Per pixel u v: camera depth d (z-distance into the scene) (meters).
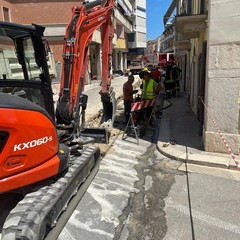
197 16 6.81
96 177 5.59
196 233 3.79
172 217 4.18
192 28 7.09
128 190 5.05
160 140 7.65
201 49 8.18
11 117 3.01
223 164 5.82
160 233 3.82
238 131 6.14
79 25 5.29
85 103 5.89
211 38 5.97
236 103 6.01
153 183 5.31
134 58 65.06
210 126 6.39
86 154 5.29
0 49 4.22
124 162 6.40
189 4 10.69
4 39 4.21
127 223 4.06
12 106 3.06
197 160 6.09
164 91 18.14
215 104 6.21
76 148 5.23
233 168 5.76
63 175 4.18
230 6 5.67
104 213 4.32
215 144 6.43
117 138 8.21
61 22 24.91
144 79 9.61
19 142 3.09
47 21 24.94
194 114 10.82
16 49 4.27
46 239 3.37
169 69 15.75
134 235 3.79
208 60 6.13
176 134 8.19
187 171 5.79
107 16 6.77
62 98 5.28
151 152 7.07
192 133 8.20
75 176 4.27
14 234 2.89
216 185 5.13
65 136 4.99
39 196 3.48
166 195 4.84
